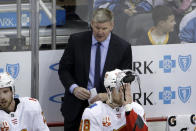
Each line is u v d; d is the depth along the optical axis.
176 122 14.88
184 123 14.90
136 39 14.59
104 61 13.42
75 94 13.09
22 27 14.31
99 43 13.38
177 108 14.90
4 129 11.45
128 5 14.44
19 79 14.43
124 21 14.49
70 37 13.58
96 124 11.09
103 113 11.16
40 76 14.47
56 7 14.30
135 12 14.49
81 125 11.15
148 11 14.52
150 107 14.80
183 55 14.77
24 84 14.45
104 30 12.89
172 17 14.61
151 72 14.70
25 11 14.26
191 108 14.93
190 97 14.87
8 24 14.28
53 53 14.44
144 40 14.61
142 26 14.55
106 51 13.42
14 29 14.30
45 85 14.50
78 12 14.33
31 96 14.49
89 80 13.46
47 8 14.29
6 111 11.52
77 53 13.41
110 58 13.30
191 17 14.67
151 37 14.62
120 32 14.52
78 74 13.46
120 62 13.36
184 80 14.84
